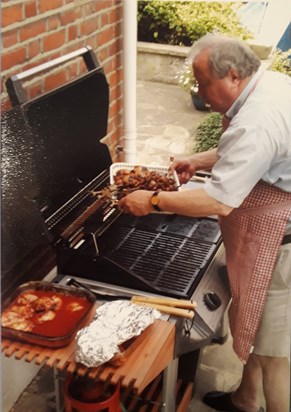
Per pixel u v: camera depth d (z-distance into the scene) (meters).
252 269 1.98
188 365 2.33
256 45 4.02
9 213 1.79
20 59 2.00
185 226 2.28
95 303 1.79
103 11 2.59
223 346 2.82
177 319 1.78
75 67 2.43
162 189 2.24
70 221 2.06
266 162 1.71
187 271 2.00
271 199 1.90
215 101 1.85
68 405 1.83
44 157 1.95
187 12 4.66
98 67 2.20
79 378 1.83
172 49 4.60
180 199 1.82
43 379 2.52
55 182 2.06
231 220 2.00
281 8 4.30
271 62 4.01
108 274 1.95
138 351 1.63
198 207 1.78
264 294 1.99
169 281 1.94
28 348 1.63
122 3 2.74
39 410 2.36
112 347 1.54
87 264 1.95
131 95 2.92
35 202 1.84
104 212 2.20
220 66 1.73
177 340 1.80
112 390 1.85
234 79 1.77
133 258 2.04
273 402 2.19
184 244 2.15
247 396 2.32
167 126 4.12
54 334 1.67
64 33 2.27
